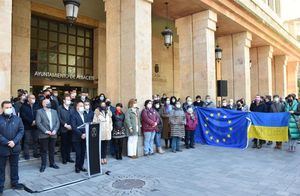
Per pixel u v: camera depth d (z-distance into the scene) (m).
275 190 5.48
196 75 12.77
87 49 15.78
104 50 15.81
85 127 6.79
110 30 10.09
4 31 5.97
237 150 9.97
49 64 14.01
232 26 14.55
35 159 7.87
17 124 5.89
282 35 18.58
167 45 11.23
